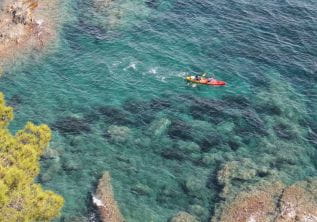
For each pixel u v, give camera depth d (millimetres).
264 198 41344
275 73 56812
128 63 56875
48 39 60219
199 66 57094
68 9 66188
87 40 60625
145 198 41812
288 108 51969
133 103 51625
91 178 43156
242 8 67500
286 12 67000
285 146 47438
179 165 44969
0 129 29188
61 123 48812
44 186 41969
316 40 62219
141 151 46219
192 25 63719
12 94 52188
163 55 58375
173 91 53500
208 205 41344
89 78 54688
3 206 25047
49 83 53906
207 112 51031
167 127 48844
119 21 63906
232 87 54469
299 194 41750
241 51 59812
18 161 27500
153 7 67062
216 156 45969
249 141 47938
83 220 39469
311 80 56062
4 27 60531
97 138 47250
